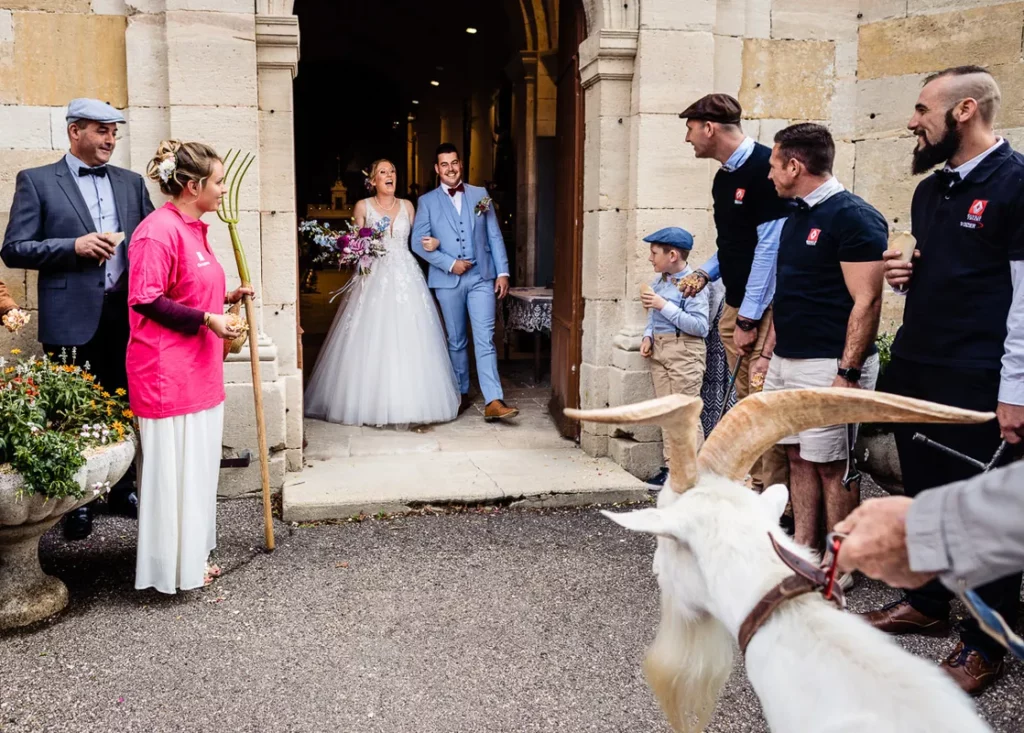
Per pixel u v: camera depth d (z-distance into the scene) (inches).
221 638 132.3
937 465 126.1
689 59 206.4
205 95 188.4
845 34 226.4
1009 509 46.8
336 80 913.5
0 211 190.9
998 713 113.2
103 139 168.1
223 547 167.0
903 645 130.2
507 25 436.1
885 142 225.8
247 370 191.5
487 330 257.8
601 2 205.8
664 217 210.2
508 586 151.4
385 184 253.4
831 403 62.5
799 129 140.6
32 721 109.9
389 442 231.0
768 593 58.2
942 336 123.0
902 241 126.6
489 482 196.4
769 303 162.7
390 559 162.6
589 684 120.4
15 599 136.5
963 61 214.2
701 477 66.5
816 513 149.2
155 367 139.4
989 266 118.6
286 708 113.9
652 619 139.6
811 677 53.9
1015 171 115.9
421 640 132.3
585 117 220.7
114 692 117.0
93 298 167.0
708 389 207.5
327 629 135.5
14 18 187.0
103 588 149.5
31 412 131.8
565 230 237.9
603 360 218.2
